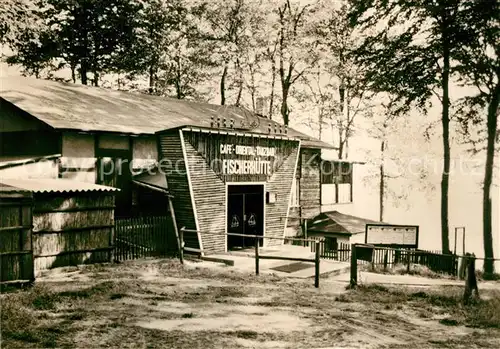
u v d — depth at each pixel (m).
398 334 8.47
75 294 10.48
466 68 17.95
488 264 16.53
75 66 35.16
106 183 16.83
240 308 9.84
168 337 7.81
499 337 8.38
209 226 16.69
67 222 13.20
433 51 19.91
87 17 33.50
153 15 35.47
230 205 18.23
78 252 13.50
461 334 8.58
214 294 10.98
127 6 33.91
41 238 12.62
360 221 28.25
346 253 23.78
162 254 16.55
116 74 37.69
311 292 11.78
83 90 21.97
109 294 10.59
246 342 7.69
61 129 14.62
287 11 36.00
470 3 16.28
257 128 25.19
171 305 9.87
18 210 11.09
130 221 15.45
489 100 18.27
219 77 39.44
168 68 37.25
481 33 16.89
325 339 8.00
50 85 20.84
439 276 15.84
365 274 15.42
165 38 36.28
